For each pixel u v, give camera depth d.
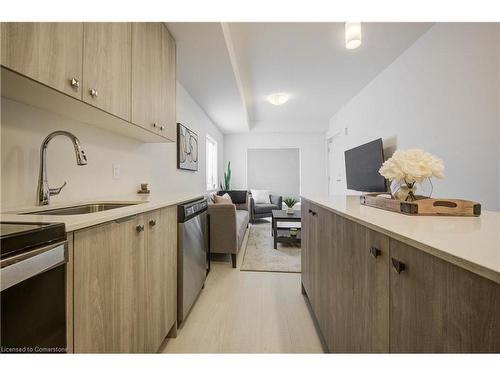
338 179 5.45
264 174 7.12
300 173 6.79
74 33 1.09
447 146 2.27
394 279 0.73
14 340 0.59
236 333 1.65
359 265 0.98
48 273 0.67
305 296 2.18
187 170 3.59
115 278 0.97
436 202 1.00
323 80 3.67
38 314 0.65
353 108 4.45
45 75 0.94
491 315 0.43
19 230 0.61
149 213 1.28
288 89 4.05
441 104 2.34
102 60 1.28
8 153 1.15
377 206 1.27
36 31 0.91
